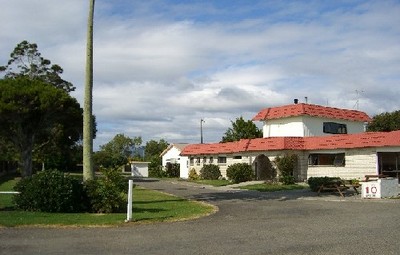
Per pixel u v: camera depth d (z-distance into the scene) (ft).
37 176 51.47
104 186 52.03
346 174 108.47
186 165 168.86
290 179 110.01
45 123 106.32
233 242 32.78
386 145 99.81
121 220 44.11
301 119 131.64
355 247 30.73
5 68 158.81
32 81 103.65
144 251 29.40
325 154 114.73
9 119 96.37
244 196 80.74
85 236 35.01
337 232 37.19
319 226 40.81
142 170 199.41
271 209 56.85
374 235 35.50
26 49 159.22
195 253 28.89
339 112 138.41
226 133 182.50
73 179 52.13
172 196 80.43
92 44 62.39
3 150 151.33
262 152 123.85
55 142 146.51
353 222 43.29
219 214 51.29
